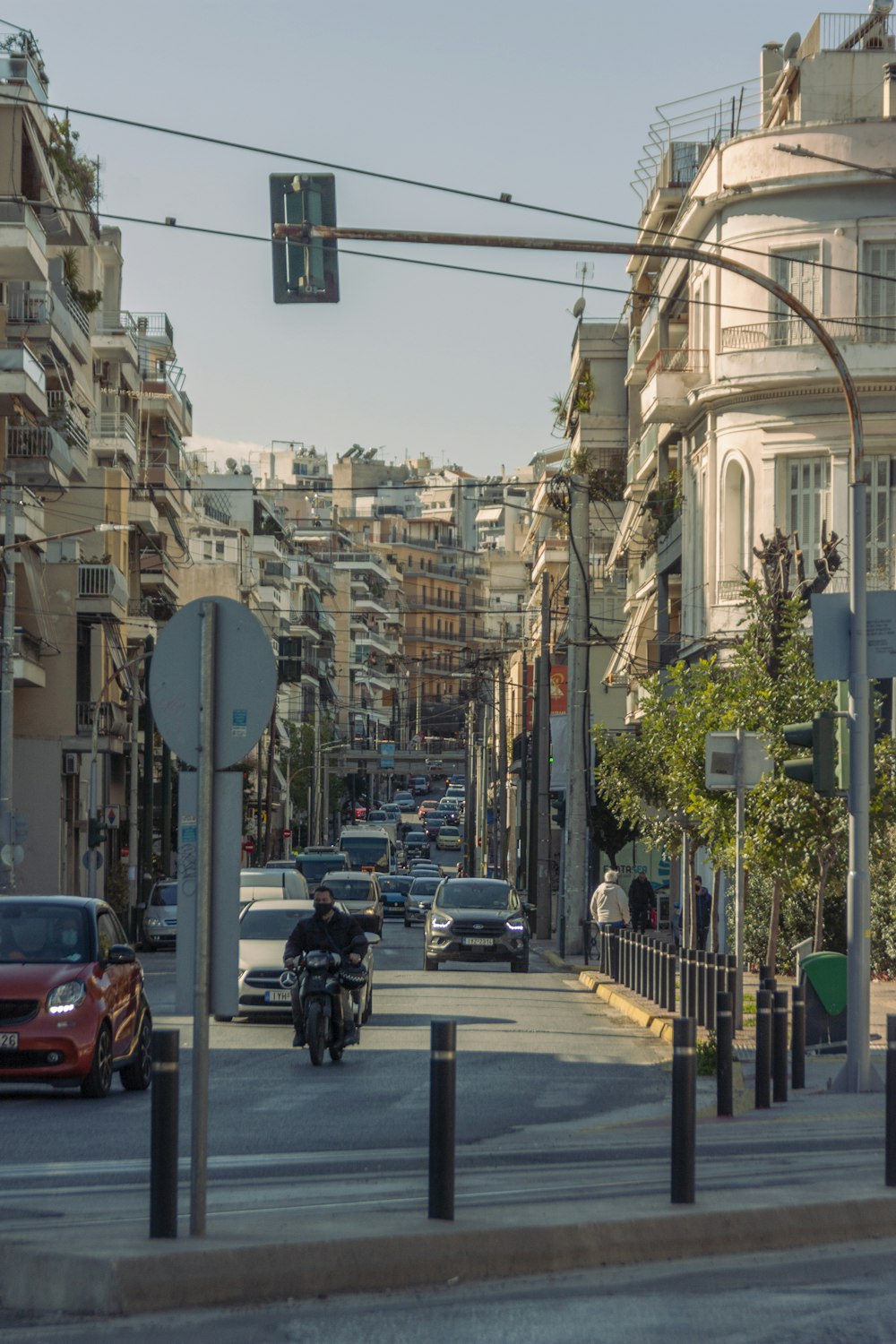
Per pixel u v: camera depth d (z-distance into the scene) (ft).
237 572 480.64
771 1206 38.86
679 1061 39.60
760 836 91.66
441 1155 36.63
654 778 132.77
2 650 172.96
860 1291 33.71
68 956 72.23
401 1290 33.27
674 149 229.04
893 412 167.53
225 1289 32.12
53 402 205.16
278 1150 55.31
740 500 175.73
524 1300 32.53
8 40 178.40
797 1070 70.64
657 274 219.00
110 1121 62.64
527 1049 90.74
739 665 103.19
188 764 33.91
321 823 566.77
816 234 168.55
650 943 117.80
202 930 33.91
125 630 296.10
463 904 160.86
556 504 183.11
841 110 176.04
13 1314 31.27
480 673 406.21
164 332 352.49
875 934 134.00
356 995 86.84
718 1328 30.35
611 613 308.19
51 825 226.58
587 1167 48.70
